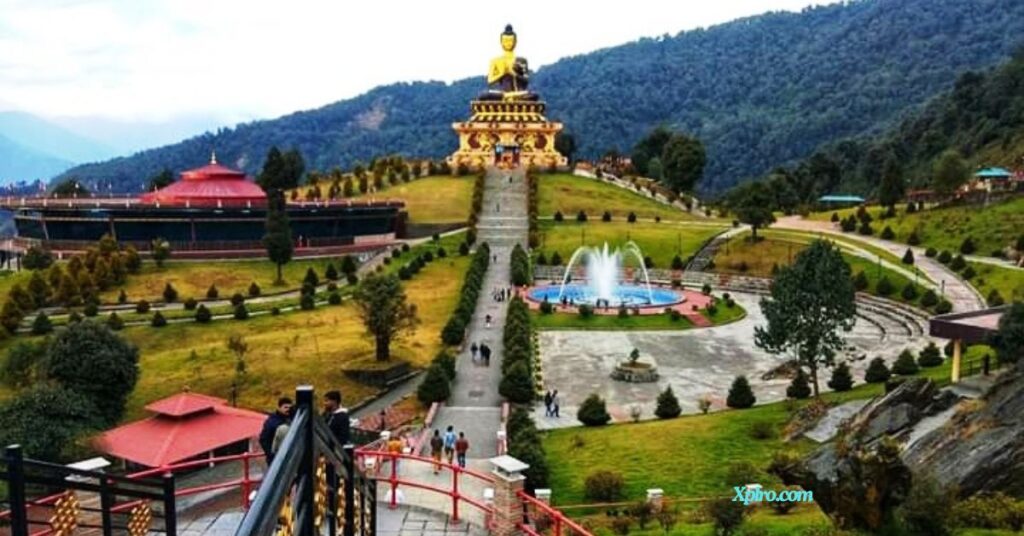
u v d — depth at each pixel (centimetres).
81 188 13875
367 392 5738
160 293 8475
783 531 2478
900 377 5128
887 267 9144
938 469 2889
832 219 12194
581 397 5619
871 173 19388
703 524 2875
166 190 11756
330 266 9281
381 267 9700
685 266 10406
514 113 15925
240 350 6116
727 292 9500
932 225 10444
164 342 6856
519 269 9256
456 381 5956
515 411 4716
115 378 4662
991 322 4572
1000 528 2236
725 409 5225
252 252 10194
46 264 9400
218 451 4175
